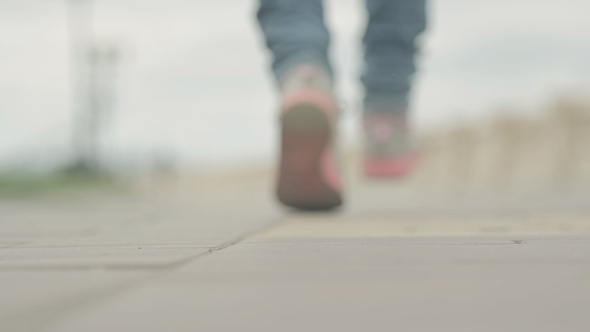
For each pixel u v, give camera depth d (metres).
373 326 0.90
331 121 3.64
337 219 3.45
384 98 6.44
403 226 2.85
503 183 13.42
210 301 1.10
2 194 9.88
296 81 3.64
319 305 1.05
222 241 2.16
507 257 1.61
